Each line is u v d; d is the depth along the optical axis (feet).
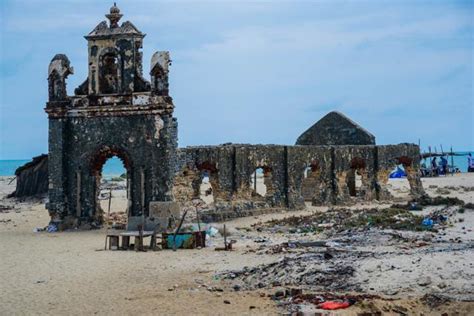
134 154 122.93
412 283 64.39
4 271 81.76
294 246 95.66
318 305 58.80
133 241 111.55
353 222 122.72
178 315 59.67
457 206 140.26
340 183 167.84
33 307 63.31
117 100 124.16
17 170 205.98
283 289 66.85
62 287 71.97
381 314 55.26
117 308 62.64
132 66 125.29
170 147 122.11
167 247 99.55
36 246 103.76
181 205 132.05
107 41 126.41
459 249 79.92
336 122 188.24
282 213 147.74
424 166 301.63
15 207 182.70
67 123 127.13
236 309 60.70
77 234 118.62
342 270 70.95
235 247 99.86
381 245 92.84
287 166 154.40
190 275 77.71
